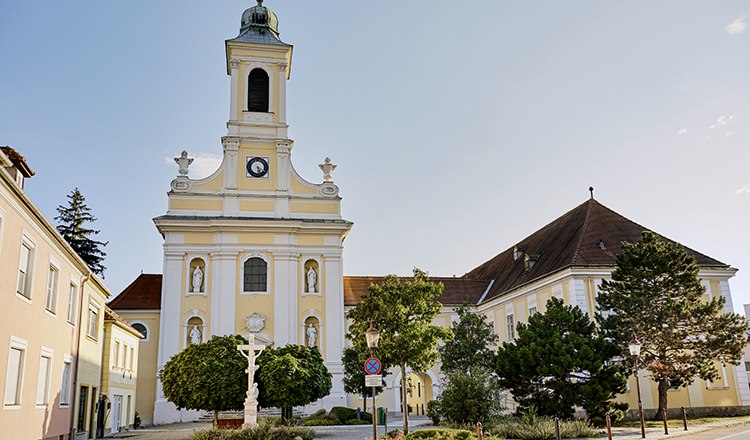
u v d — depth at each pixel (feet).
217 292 144.36
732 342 98.89
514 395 92.02
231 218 147.23
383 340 84.99
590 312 117.91
